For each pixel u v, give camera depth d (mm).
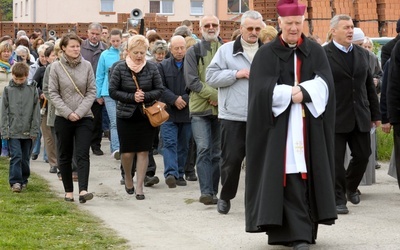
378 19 31922
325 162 9805
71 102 13711
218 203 12789
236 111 12172
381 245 10398
